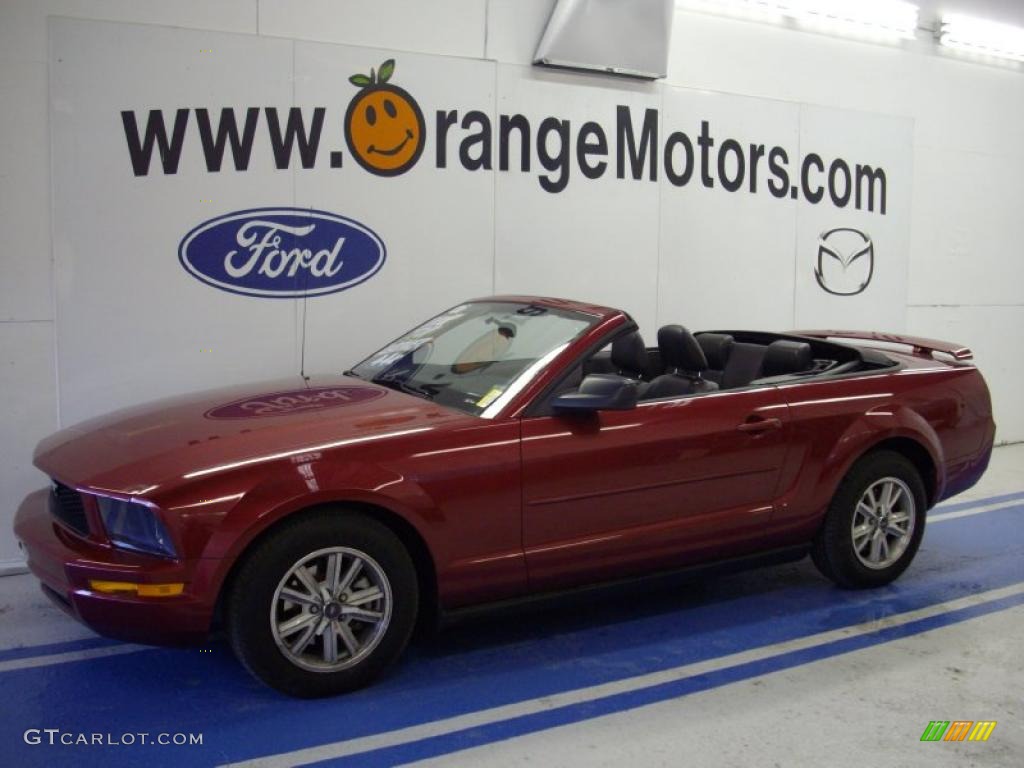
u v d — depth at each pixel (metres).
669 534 4.05
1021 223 8.60
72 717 3.39
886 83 7.68
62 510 3.60
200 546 3.19
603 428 3.88
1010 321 8.67
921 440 4.76
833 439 4.48
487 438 3.65
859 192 7.59
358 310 5.74
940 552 5.50
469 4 5.90
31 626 4.26
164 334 5.27
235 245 5.38
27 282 4.98
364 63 5.61
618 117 6.44
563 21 5.95
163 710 3.44
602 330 4.04
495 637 4.16
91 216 5.05
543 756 3.15
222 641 4.08
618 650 4.04
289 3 5.41
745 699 3.61
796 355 4.70
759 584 4.94
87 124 5.00
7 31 4.82
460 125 5.92
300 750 3.17
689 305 6.90
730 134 6.93
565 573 3.86
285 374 5.58
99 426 3.93
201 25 5.22
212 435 3.55
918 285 8.10
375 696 3.56
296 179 5.49
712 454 4.12
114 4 5.02
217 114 5.27
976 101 8.19
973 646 4.16
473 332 4.49
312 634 3.43
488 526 3.65
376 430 3.56
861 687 3.73
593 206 6.42
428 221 5.88
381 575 3.49
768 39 7.05
